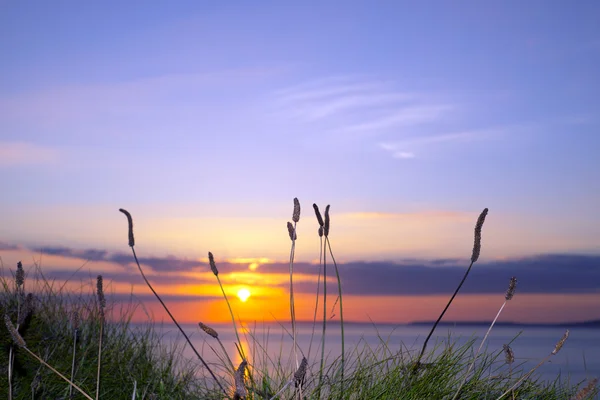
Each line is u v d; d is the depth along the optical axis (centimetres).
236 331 361
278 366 380
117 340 598
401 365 386
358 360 388
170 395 490
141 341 598
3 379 446
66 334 579
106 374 515
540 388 389
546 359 298
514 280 315
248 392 349
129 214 330
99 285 300
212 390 429
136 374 538
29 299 321
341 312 373
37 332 551
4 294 610
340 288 374
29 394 431
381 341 402
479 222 325
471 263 339
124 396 495
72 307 608
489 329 324
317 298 370
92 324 620
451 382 384
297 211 351
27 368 474
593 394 258
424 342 371
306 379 346
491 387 386
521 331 398
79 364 497
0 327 496
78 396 453
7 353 474
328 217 365
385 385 378
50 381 464
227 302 374
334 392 365
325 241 369
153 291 338
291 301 352
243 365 260
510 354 277
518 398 378
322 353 362
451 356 394
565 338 290
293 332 349
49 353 527
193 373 502
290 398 342
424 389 373
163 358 562
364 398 364
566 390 379
